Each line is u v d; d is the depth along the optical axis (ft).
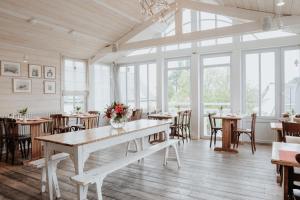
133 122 14.40
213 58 23.70
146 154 11.85
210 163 14.78
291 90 20.25
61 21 19.07
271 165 14.32
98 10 19.49
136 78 29.09
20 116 19.15
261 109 21.52
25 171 13.75
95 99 28.50
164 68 26.78
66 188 11.02
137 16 22.24
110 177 12.35
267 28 15.56
